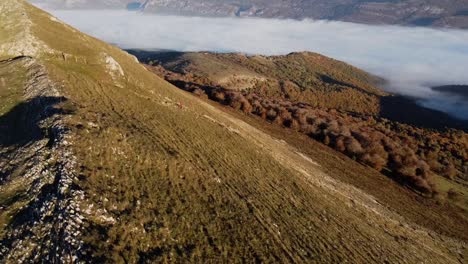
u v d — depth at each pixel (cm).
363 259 4616
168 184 4219
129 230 3203
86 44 7944
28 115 4941
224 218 4056
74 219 3041
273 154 7562
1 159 3869
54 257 2739
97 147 4141
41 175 3522
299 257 3966
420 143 17425
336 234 4944
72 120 4503
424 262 5634
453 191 11912
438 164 14300
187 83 15775
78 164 3734
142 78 8325
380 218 6919
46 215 3066
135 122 5503
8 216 3095
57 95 5425
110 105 5888
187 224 3653
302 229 4606
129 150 4425
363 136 13900
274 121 13450
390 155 13175
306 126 13375
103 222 3164
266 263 3603
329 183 7731
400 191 10288
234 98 13975
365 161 11844
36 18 7844
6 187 3391
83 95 5809
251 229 4050
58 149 3856
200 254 3344
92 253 2805
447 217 9494
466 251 7531
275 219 4541
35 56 6838
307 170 7944
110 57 7812
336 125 14038
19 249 2797
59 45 7381
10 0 7731
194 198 4197
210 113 8700
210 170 5022
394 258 5112
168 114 6638
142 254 3048
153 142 4897
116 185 3728
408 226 7425
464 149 17550
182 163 4709
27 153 3856
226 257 3450
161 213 3622
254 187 5216
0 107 5062
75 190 3328
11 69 6097
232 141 6856
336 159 11150
